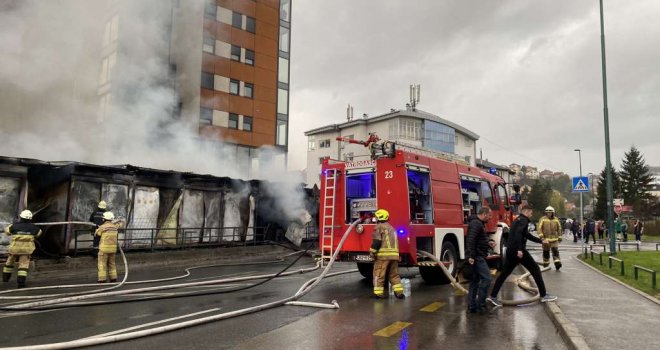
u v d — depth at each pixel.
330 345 4.66
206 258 13.88
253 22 29.27
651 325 5.14
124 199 12.76
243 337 4.94
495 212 11.39
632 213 49.09
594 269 10.88
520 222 6.78
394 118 42.97
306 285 7.81
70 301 6.86
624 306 6.21
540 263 11.90
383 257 7.38
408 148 8.95
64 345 4.40
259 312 6.25
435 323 5.63
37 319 5.74
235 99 27.62
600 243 25.94
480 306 6.25
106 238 9.11
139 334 4.87
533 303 6.90
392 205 8.40
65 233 11.29
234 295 7.63
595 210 57.47
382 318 5.90
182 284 8.44
